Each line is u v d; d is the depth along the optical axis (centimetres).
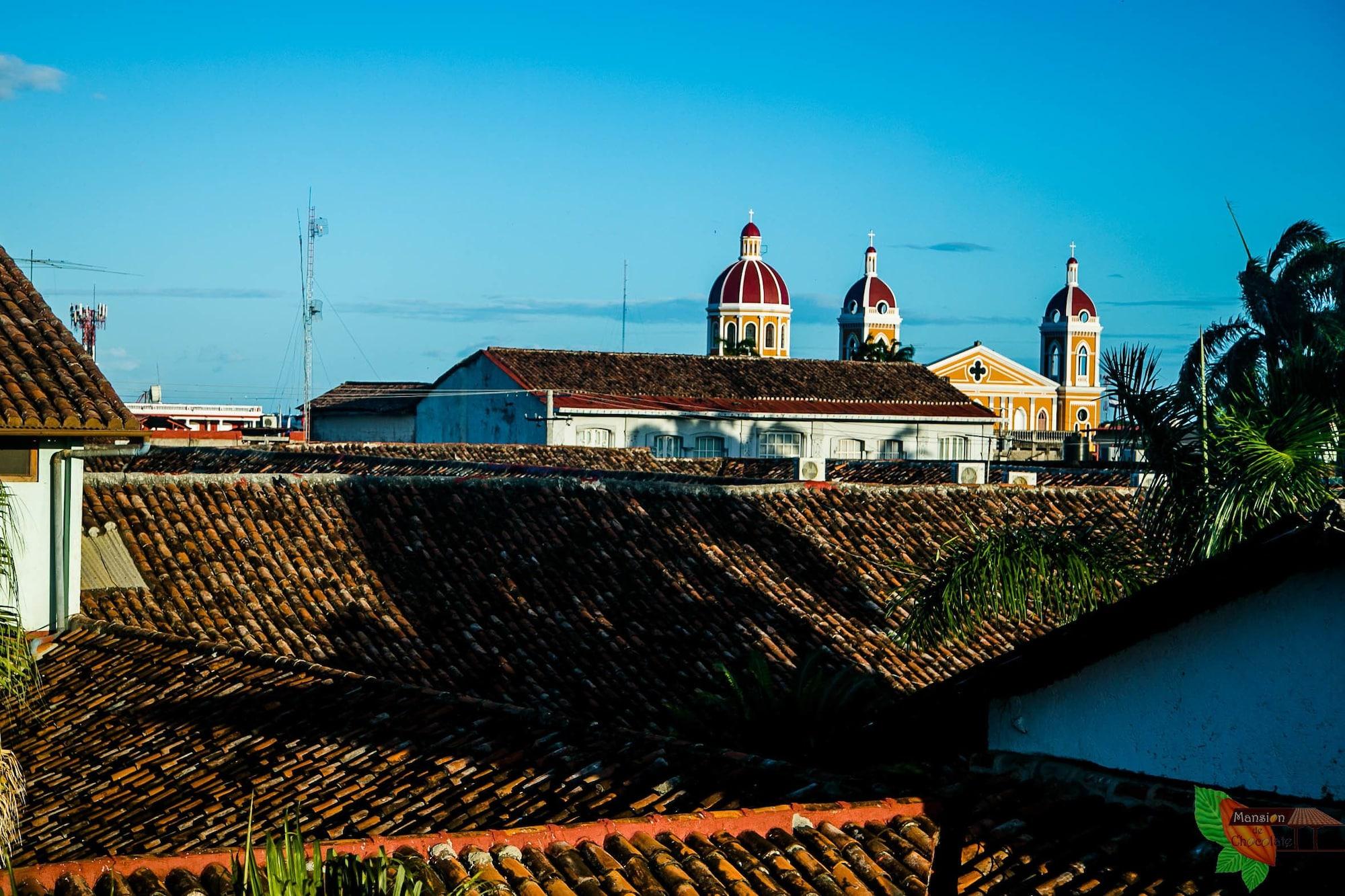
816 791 919
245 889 664
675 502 1908
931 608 1236
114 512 1748
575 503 1892
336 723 1153
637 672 1488
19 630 1057
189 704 1264
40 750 1230
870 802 864
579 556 1756
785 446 5325
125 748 1188
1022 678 901
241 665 1335
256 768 1088
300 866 638
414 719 1128
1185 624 838
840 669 1531
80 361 1568
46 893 696
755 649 1555
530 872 754
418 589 1666
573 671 1490
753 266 10406
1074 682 891
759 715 1282
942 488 2111
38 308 1644
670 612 1628
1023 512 2097
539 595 1652
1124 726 865
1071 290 11300
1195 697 834
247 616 1592
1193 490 1140
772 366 5778
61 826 1045
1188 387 1191
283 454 2820
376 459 2600
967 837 837
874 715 1270
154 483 1800
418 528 1802
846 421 5444
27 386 1489
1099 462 3231
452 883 722
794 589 1728
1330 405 1116
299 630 1570
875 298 11038
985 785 896
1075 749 889
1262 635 807
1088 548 1218
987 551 1216
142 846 970
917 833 838
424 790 991
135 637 1479
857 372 5909
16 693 1109
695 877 768
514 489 1900
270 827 965
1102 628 856
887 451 5547
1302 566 784
